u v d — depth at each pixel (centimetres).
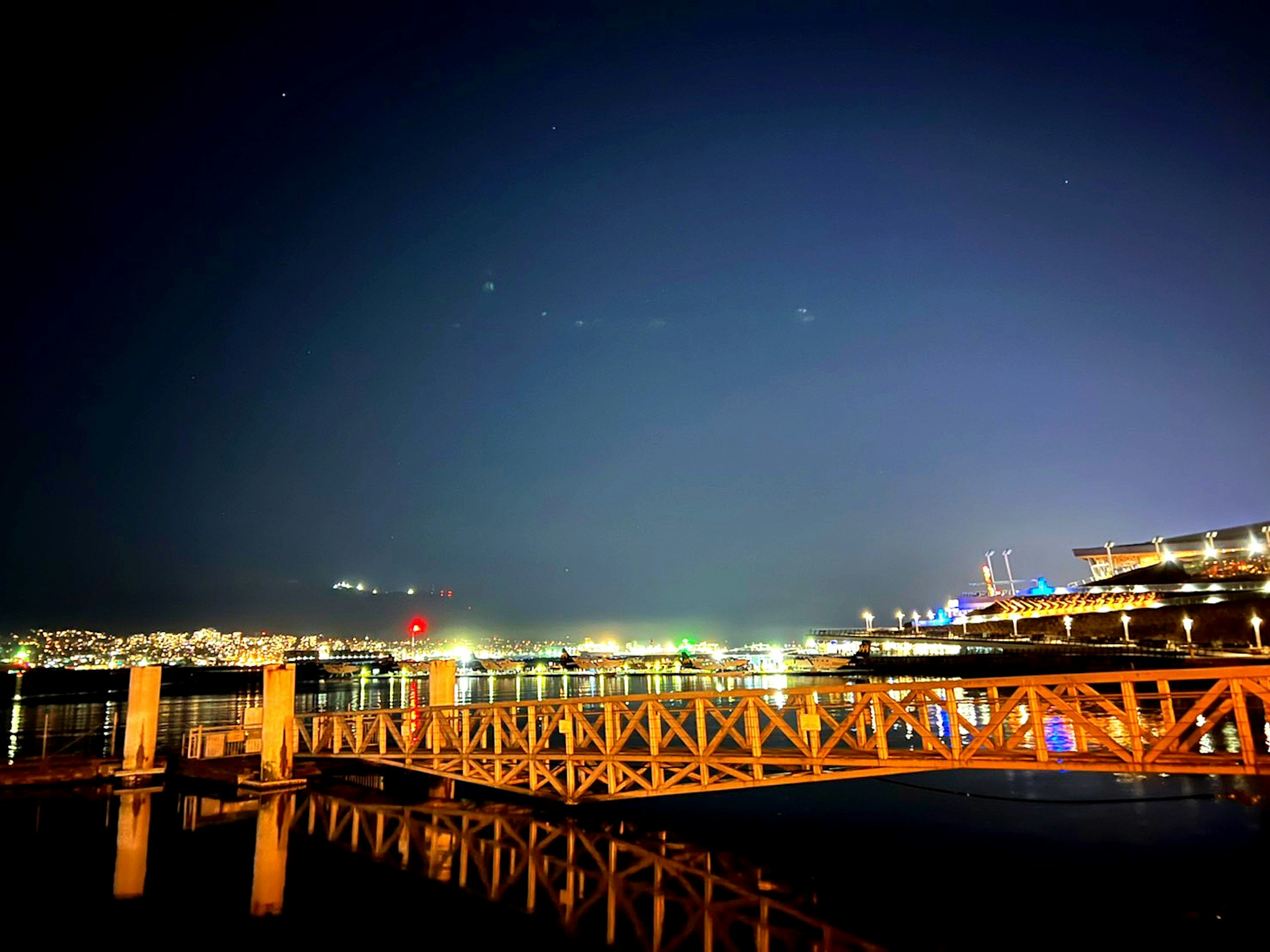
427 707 3241
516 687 18225
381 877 2136
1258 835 2270
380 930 1720
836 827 2639
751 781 2391
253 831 2622
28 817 2800
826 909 1845
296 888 2038
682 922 1783
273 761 3172
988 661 13138
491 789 3391
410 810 2931
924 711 2227
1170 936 1599
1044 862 2139
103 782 3331
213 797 3098
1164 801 2761
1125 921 1692
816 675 17775
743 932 1712
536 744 2823
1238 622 11681
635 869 2191
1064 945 1584
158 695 3459
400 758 3114
